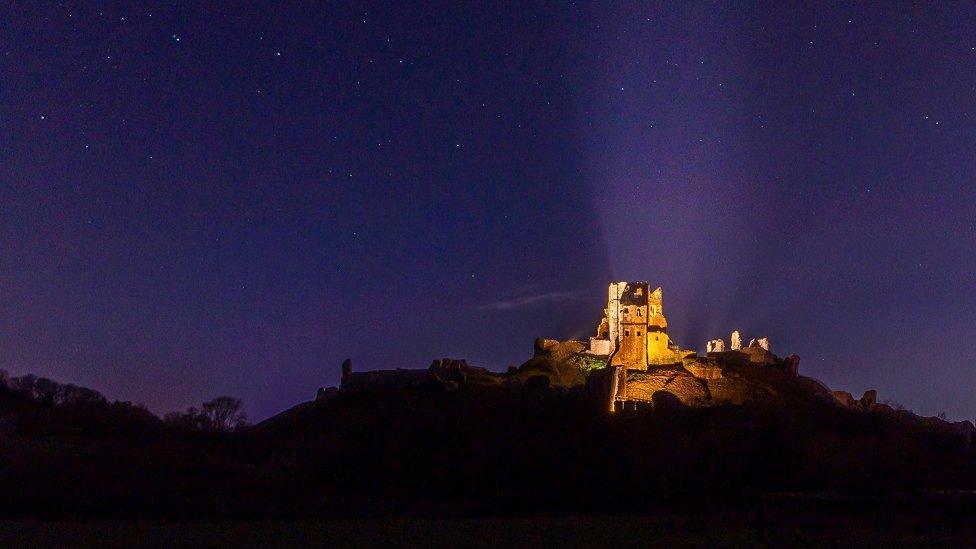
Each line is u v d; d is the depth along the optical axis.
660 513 52.09
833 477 65.75
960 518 48.81
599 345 112.88
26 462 62.81
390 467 66.31
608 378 86.81
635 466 65.62
